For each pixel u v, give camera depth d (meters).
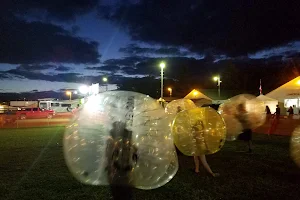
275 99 22.94
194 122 5.80
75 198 5.11
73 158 5.88
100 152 5.68
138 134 5.61
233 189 5.48
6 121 26.17
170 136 5.82
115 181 5.57
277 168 7.02
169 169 5.73
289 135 13.16
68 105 47.75
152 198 5.06
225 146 10.36
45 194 5.32
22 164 7.77
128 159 5.50
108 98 6.14
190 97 33.56
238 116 9.16
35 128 19.41
